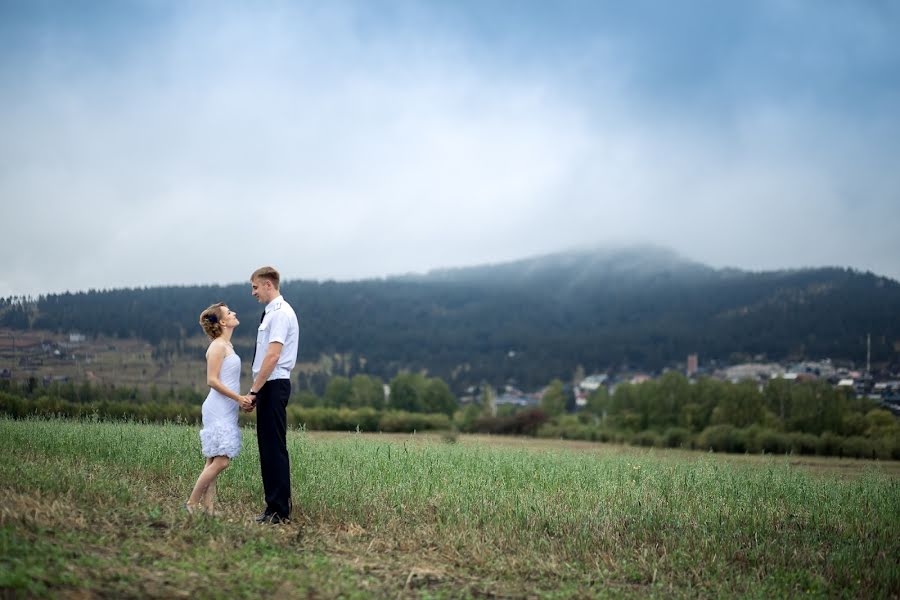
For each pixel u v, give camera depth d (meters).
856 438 62.69
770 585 6.89
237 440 7.90
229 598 4.97
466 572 6.52
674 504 9.78
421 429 72.06
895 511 9.84
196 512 7.21
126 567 5.36
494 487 10.01
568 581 6.48
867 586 6.98
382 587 5.78
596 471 12.28
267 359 7.84
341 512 8.38
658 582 6.82
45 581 4.79
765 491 10.84
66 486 7.65
